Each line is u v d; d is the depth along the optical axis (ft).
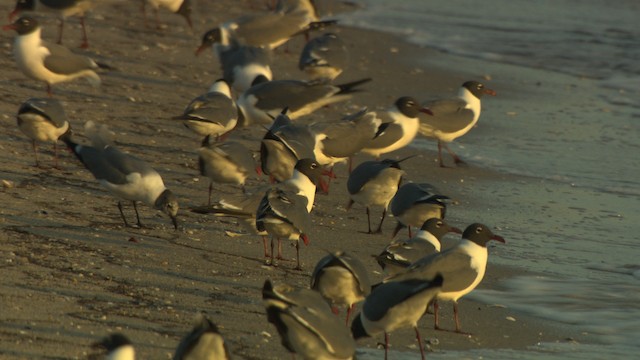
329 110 74.69
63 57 64.59
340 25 104.83
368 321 34.40
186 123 58.08
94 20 90.22
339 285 35.58
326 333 29.94
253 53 72.69
